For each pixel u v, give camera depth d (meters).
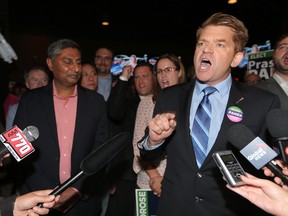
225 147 1.57
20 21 11.55
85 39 13.13
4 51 2.07
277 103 1.67
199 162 1.59
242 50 1.68
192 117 1.68
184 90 1.78
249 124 1.60
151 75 3.21
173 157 1.64
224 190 1.56
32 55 12.30
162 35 13.95
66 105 2.48
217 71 1.61
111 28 13.15
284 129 1.19
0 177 2.42
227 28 1.60
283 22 9.03
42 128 2.33
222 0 11.51
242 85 1.77
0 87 4.42
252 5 11.11
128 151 3.15
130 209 3.21
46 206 1.29
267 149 1.15
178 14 12.60
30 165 2.30
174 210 1.59
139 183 2.72
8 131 1.31
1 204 1.32
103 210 3.13
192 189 1.58
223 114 1.65
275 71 2.87
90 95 2.54
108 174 3.18
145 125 2.71
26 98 2.46
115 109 2.98
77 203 2.34
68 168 2.34
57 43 2.53
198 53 1.64
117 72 13.23
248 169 1.60
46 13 11.38
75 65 2.48
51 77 4.85
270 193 1.02
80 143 2.37
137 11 12.34
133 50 13.86
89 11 11.77
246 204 1.57
